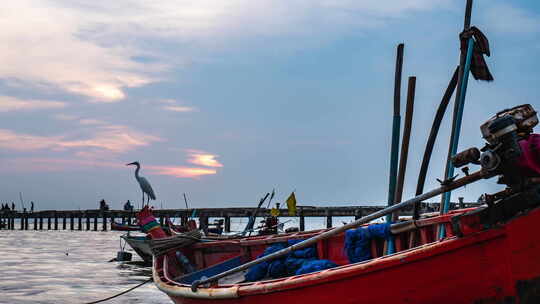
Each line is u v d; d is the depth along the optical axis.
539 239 6.02
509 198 6.00
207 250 12.38
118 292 14.52
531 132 6.16
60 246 33.47
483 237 6.10
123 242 37.47
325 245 10.32
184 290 8.73
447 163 8.23
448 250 6.24
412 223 8.52
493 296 6.18
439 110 8.72
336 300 6.85
